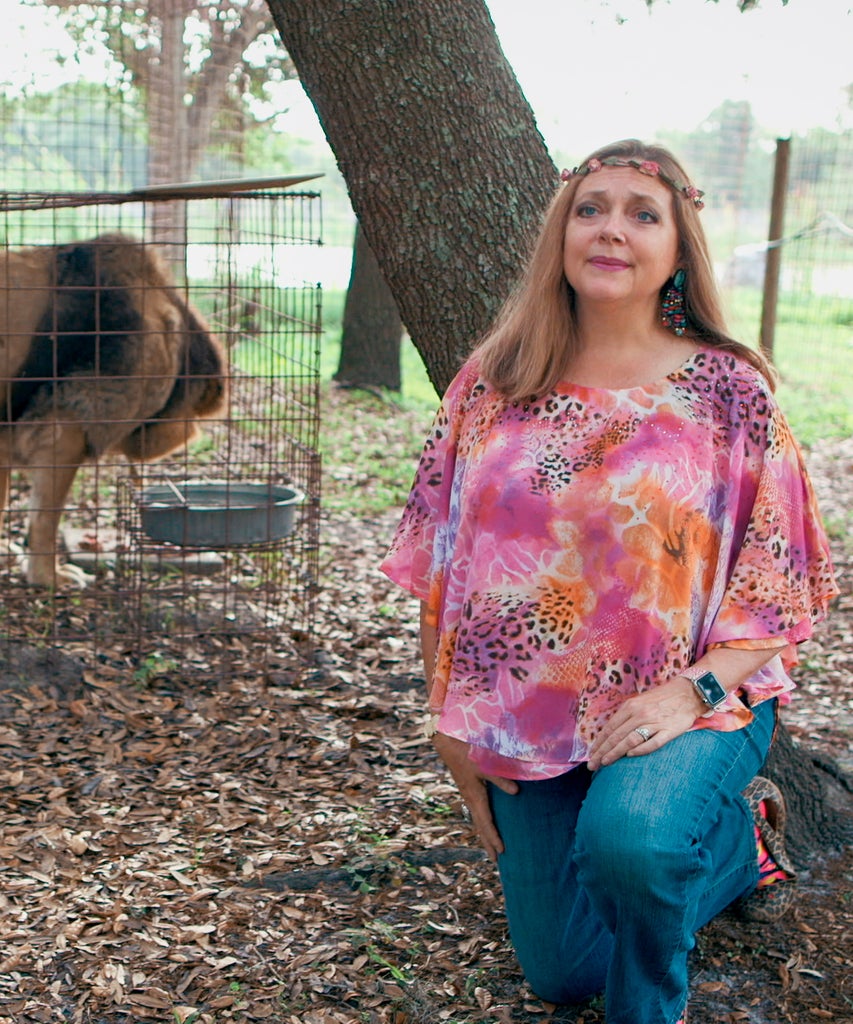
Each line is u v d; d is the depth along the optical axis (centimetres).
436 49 308
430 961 284
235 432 790
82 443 557
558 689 233
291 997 270
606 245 227
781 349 1502
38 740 426
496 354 247
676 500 224
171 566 602
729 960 283
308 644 530
